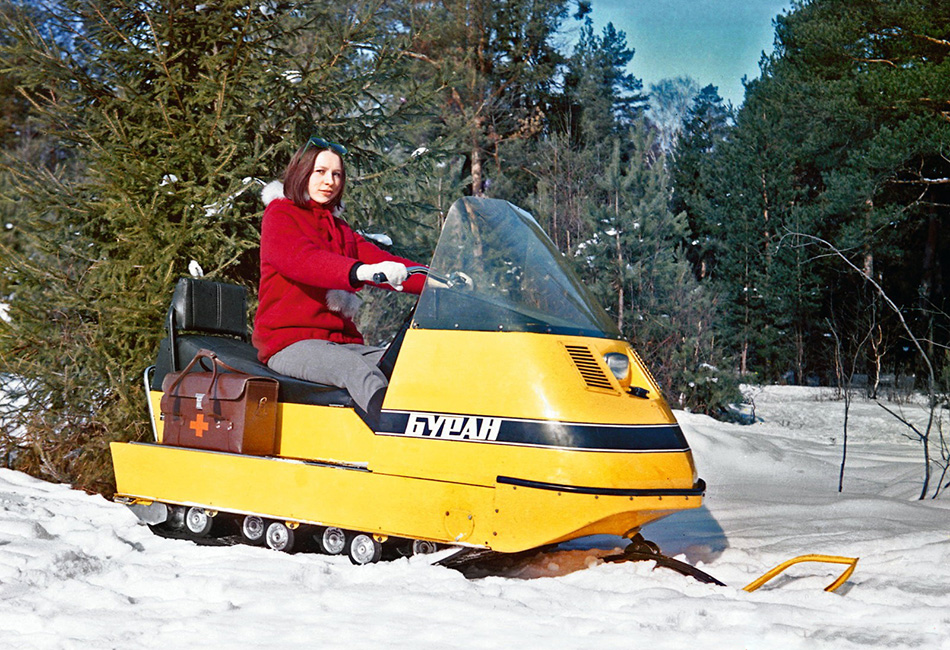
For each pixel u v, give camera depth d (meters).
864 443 10.67
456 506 3.46
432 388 3.60
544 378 3.42
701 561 4.11
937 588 3.47
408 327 3.80
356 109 7.88
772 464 8.19
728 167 26.83
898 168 20.50
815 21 22.53
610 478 3.29
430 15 7.96
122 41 7.17
